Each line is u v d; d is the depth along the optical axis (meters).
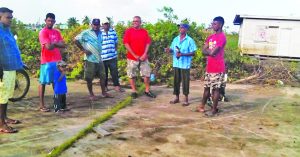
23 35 13.15
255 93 9.88
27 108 7.38
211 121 6.77
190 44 7.82
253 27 19.78
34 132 5.76
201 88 10.41
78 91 9.47
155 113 7.27
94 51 8.23
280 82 11.41
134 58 8.67
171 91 9.88
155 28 12.43
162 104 8.16
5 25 5.61
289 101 8.80
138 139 5.59
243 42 20.00
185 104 8.02
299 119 7.07
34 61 12.59
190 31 12.74
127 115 7.03
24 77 8.13
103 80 8.60
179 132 6.01
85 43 8.20
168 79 11.41
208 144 5.46
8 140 5.34
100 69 8.48
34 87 9.77
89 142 5.38
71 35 12.60
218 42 6.86
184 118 6.94
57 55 7.10
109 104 7.99
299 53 19.30
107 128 6.09
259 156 5.03
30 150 4.96
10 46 5.62
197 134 5.93
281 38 19.45
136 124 6.41
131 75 8.73
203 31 13.03
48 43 6.78
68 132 5.81
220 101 8.65
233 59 12.29
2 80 5.56
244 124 6.62
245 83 11.56
